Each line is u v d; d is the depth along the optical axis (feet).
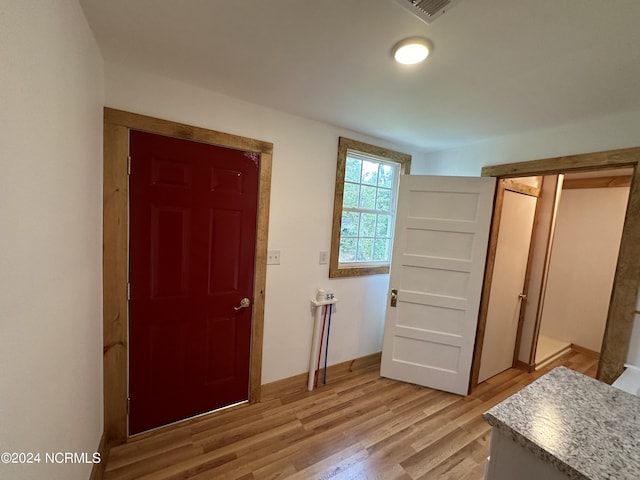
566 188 12.16
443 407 7.53
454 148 9.07
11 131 2.06
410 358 8.60
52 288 2.88
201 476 5.09
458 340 8.14
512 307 9.55
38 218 2.54
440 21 3.42
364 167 8.97
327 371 8.57
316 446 5.91
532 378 9.36
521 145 7.39
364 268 8.87
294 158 7.20
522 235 9.30
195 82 5.59
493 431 2.68
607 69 4.25
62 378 3.20
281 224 7.22
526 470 2.43
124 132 5.15
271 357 7.47
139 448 5.60
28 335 2.38
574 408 2.78
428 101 5.80
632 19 3.18
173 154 5.67
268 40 4.09
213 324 6.51
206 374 6.56
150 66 5.07
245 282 6.82
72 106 3.38
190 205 5.95
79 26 3.54
